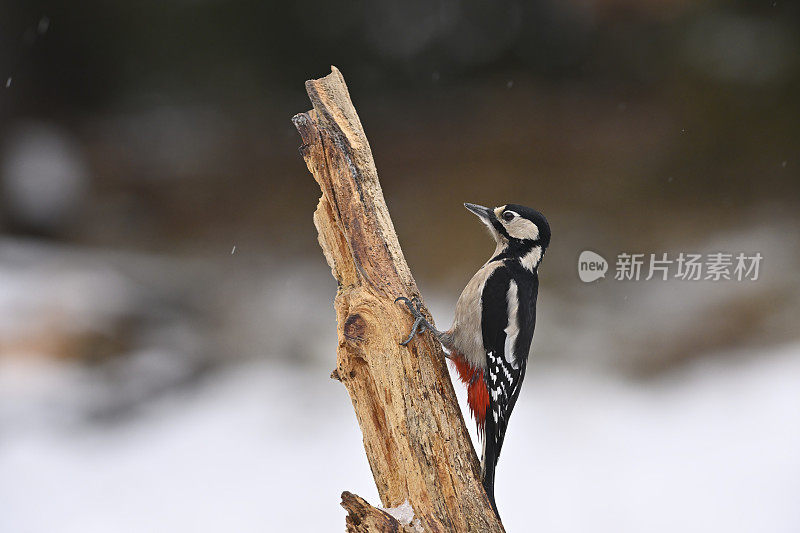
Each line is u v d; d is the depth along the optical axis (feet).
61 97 74.23
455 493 15.89
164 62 74.59
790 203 54.44
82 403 37.83
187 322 45.57
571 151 65.05
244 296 48.80
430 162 66.74
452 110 73.05
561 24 72.54
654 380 38.88
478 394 19.58
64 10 71.87
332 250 17.30
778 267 45.47
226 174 68.28
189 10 72.08
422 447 15.98
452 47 75.36
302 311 46.60
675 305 43.88
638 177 60.49
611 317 44.06
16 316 42.32
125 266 52.44
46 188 63.57
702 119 65.10
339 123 16.85
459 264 53.36
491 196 60.85
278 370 41.09
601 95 71.31
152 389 39.47
